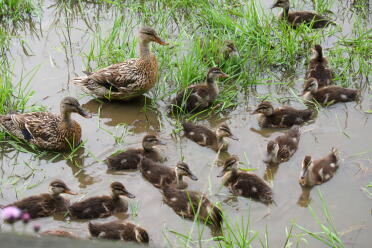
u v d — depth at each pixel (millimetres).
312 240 8055
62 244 3881
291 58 12500
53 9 14641
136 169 9719
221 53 12234
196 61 12016
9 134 10406
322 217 8531
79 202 8664
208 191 9203
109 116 11234
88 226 8188
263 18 13789
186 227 8430
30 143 10227
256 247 7949
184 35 13172
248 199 9008
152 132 10742
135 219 8617
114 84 11266
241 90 11836
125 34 12883
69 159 10000
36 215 8570
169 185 9094
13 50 13023
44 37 13531
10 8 14250
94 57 12602
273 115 10719
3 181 9406
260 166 9750
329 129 10656
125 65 11406
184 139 10547
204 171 9656
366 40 12742
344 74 12055
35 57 12797
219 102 11469
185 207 8594
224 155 10070
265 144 10344
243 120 11047
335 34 13422
